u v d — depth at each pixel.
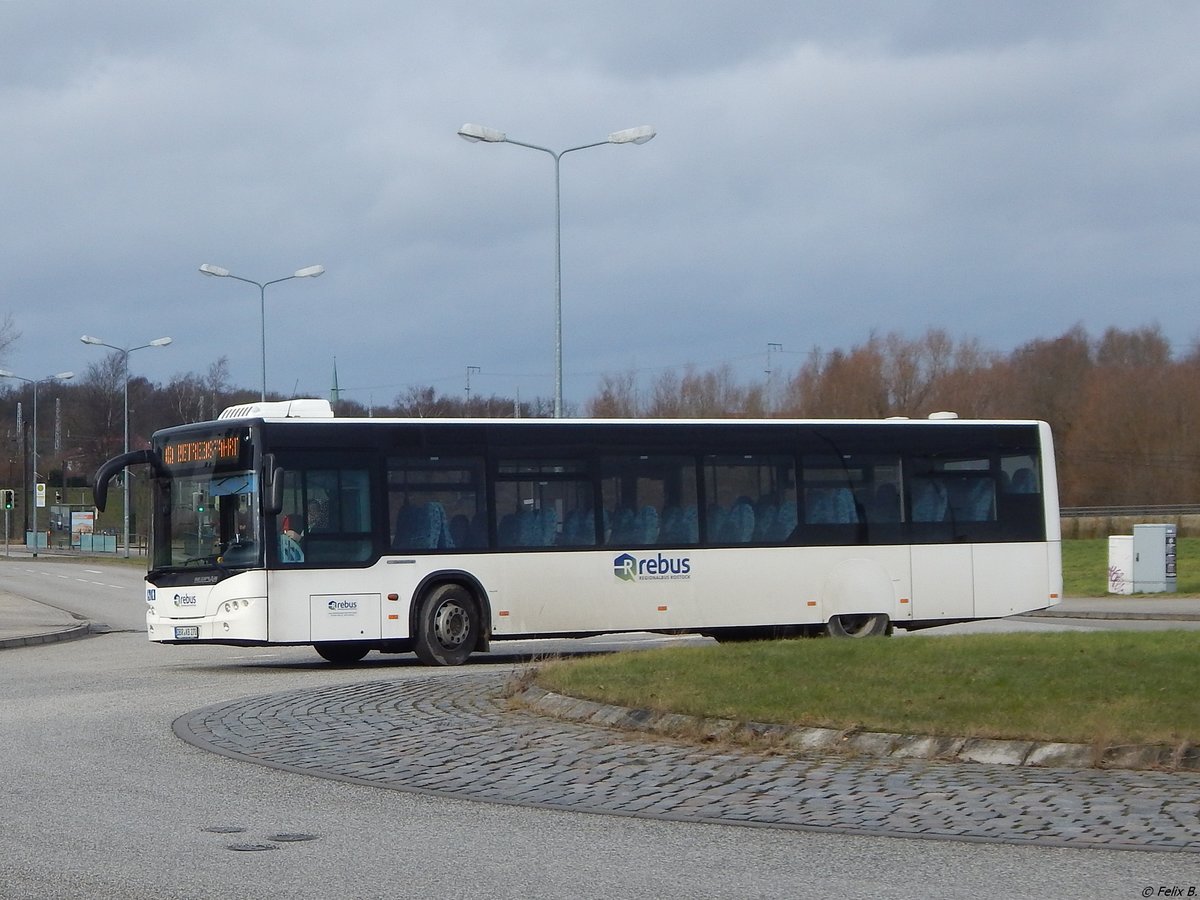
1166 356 78.00
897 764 10.03
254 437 18.53
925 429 21.75
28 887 7.05
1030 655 13.57
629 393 67.81
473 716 12.85
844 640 15.50
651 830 8.41
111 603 37.31
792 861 7.59
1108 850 7.66
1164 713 10.55
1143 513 68.62
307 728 12.49
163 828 8.53
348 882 7.19
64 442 125.06
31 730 12.72
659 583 20.20
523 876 7.32
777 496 20.91
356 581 18.77
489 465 19.59
